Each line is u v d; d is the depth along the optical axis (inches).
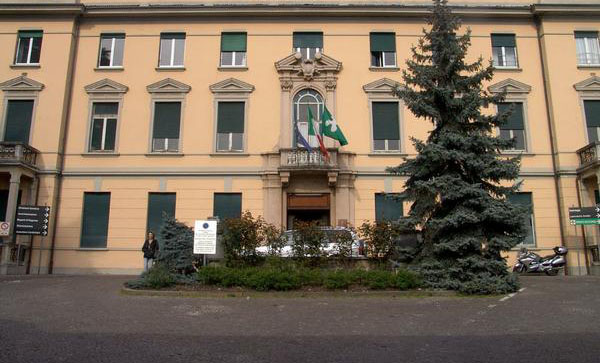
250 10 863.1
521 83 860.0
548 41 869.8
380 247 515.8
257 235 521.7
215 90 846.5
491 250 487.5
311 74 846.5
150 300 433.7
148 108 844.6
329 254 515.8
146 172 820.6
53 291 495.5
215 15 872.3
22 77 837.2
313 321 345.4
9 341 276.5
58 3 855.7
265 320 348.5
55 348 261.6
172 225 530.9
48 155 813.2
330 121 773.9
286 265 497.7
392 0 877.8
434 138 544.1
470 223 489.4
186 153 827.4
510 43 884.0
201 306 403.2
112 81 847.1
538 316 359.9
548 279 656.4
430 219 521.0
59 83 839.1
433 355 251.9
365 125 837.2
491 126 540.1
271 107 842.8
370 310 388.2
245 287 473.7
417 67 544.4
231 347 268.5
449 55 536.1
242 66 857.5
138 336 293.6
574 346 268.1
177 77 855.1
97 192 818.2
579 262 784.3
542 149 841.5
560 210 816.3
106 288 522.6
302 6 861.2
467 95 525.0
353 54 863.1
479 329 318.0
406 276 471.8
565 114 843.4
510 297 448.1
